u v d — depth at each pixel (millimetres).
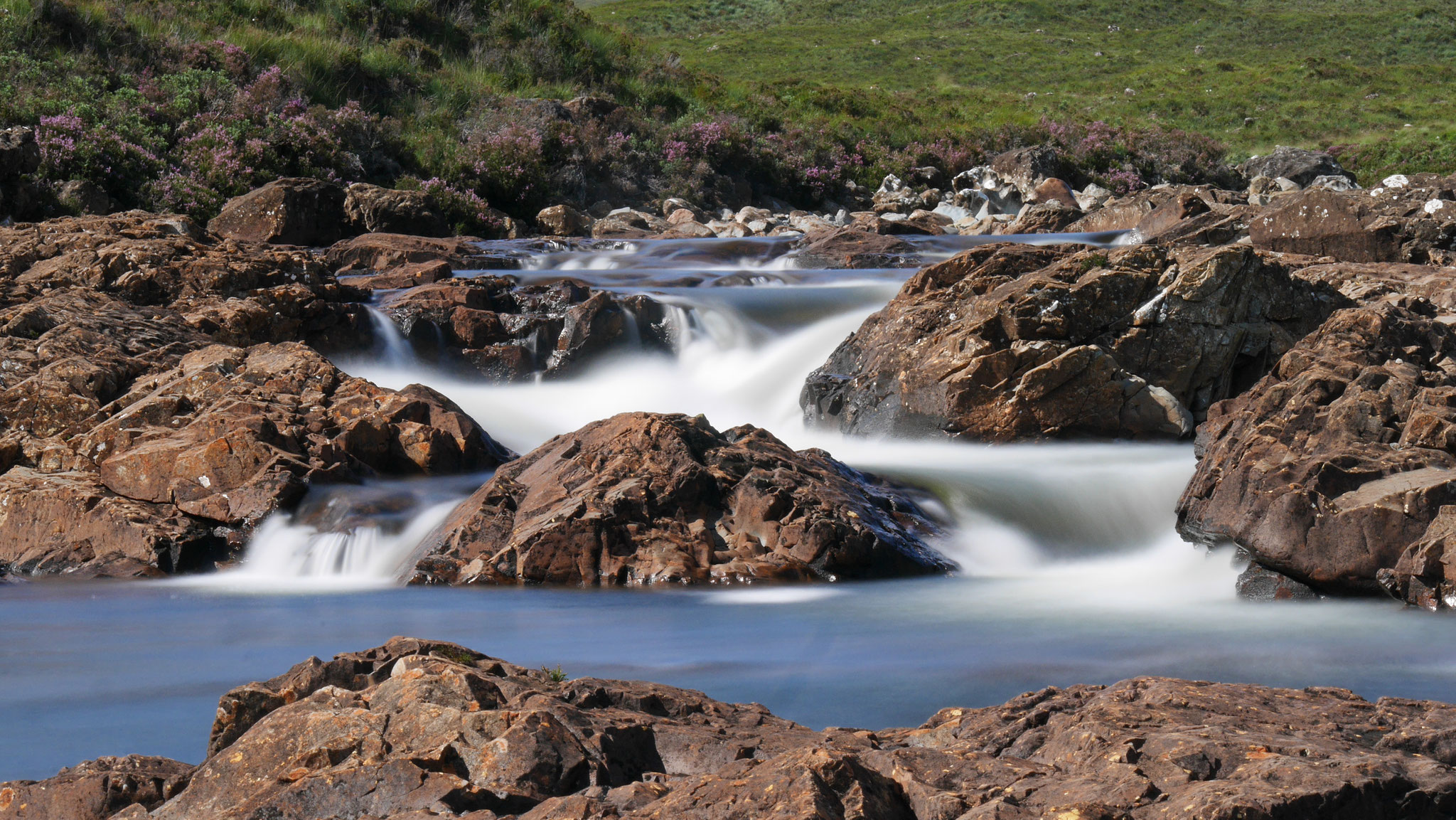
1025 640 7246
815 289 18547
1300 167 38344
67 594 9094
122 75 28172
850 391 14344
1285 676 6367
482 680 4320
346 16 36000
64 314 13508
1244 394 11031
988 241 25391
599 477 9789
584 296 18078
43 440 11469
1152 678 4742
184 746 5504
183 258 16000
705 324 17391
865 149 37750
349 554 9938
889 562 9477
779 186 35156
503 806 3668
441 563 9312
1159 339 13148
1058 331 13102
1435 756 3773
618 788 3732
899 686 6219
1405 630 7434
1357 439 9031
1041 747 4016
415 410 11859
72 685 6547
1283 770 3363
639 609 8203
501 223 28438
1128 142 40281
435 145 30688
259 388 11797
